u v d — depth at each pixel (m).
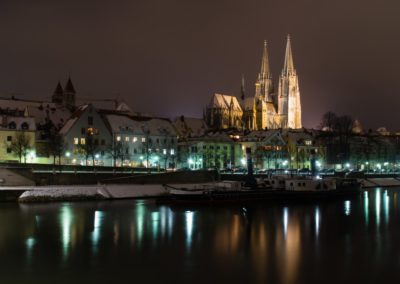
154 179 161.25
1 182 138.88
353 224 109.44
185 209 129.38
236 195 147.12
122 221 106.88
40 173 145.00
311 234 97.62
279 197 154.75
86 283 65.50
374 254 81.44
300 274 70.25
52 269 71.06
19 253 78.94
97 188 144.00
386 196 173.50
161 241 89.00
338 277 69.06
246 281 67.00
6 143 182.75
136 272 70.25
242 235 95.75
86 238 89.75
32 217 108.50
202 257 78.44
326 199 160.50
